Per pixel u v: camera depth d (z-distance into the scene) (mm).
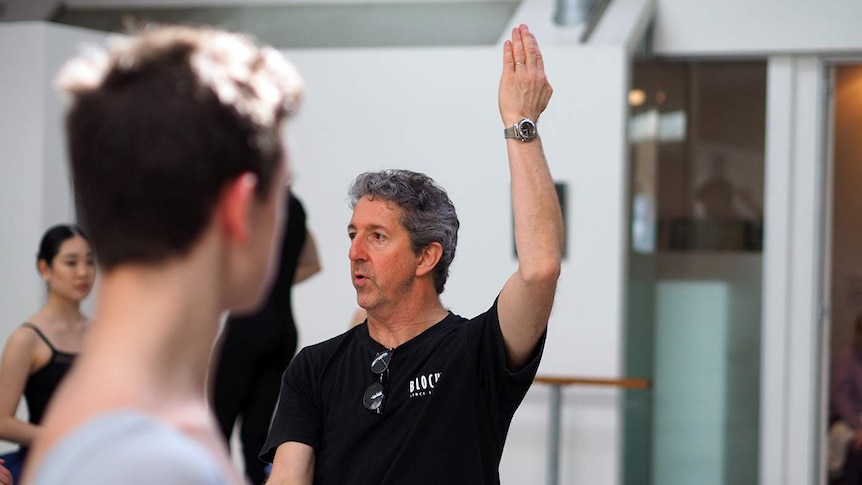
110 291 937
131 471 803
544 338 2451
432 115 6402
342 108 6492
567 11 6582
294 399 2605
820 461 7137
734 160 7125
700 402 7156
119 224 917
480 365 2473
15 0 7723
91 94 927
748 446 7105
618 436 6129
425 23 7039
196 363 953
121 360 902
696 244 7141
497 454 2496
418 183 2672
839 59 7059
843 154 9281
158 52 950
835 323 9305
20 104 6336
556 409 5965
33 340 4426
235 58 979
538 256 2336
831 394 7902
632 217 6453
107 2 7652
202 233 935
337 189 6473
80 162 924
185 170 914
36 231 6297
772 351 7082
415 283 2615
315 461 2555
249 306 1015
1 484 3895
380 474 2449
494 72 6340
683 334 7172
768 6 6965
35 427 4379
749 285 7109
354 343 2637
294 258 5801
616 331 6141
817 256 7078
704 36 7035
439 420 2449
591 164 6207
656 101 7070
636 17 6586
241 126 943
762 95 7105
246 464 5734
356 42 7016
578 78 6230
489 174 6328
